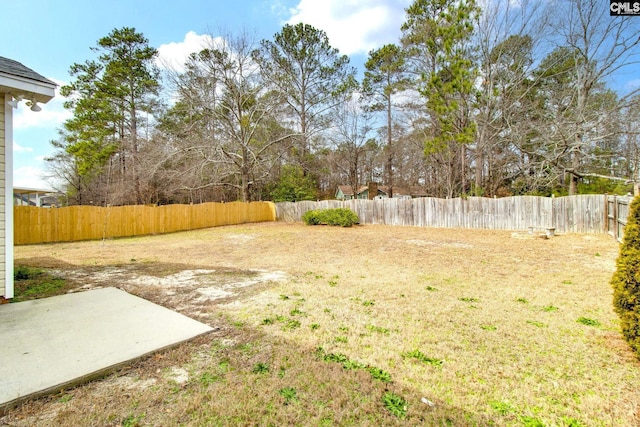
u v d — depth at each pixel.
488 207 12.89
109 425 1.87
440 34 13.06
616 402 2.12
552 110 15.48
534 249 8.19
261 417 1.96
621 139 13.84
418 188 27.16
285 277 5.59
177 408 2.03
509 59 14.95
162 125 20.19
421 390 2.26
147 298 4.38
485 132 15.39
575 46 13.91
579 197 11.00
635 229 2.72
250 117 19.16
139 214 13.43
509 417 1.99
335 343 2.98
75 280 5.41
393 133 23.08
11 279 4.27
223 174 19.20
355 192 24.30
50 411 1.99
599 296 4.35
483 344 2.96
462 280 5.30
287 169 22.44
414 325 3.41
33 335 3.05
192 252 8.61
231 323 3.45
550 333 3.18
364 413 2.01
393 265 6.57
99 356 2.62
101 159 18.66
